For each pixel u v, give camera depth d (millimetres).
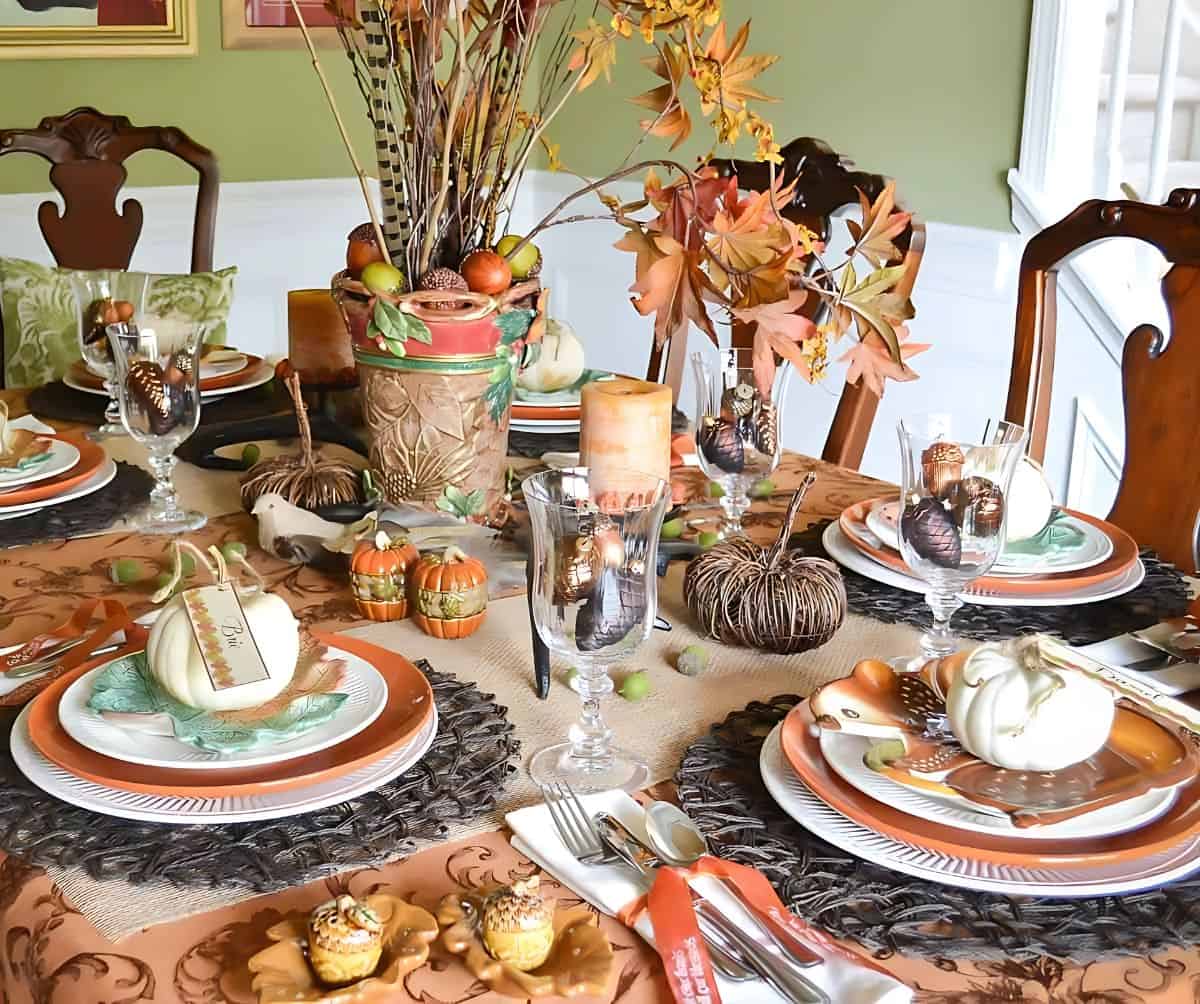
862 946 788
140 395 1476
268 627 984
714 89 1217
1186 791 904
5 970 843
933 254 2934
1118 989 755
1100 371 2705
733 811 921
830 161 2049
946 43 2816
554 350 1934
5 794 920
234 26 3418
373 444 1464
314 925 736
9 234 3258
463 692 1091
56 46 3213
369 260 1461
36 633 1216
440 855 875
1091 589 1318
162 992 741
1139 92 3322
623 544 958
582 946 762
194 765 911
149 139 2580
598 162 3787
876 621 1284
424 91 1371
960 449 1116
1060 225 1770
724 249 1188
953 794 882
